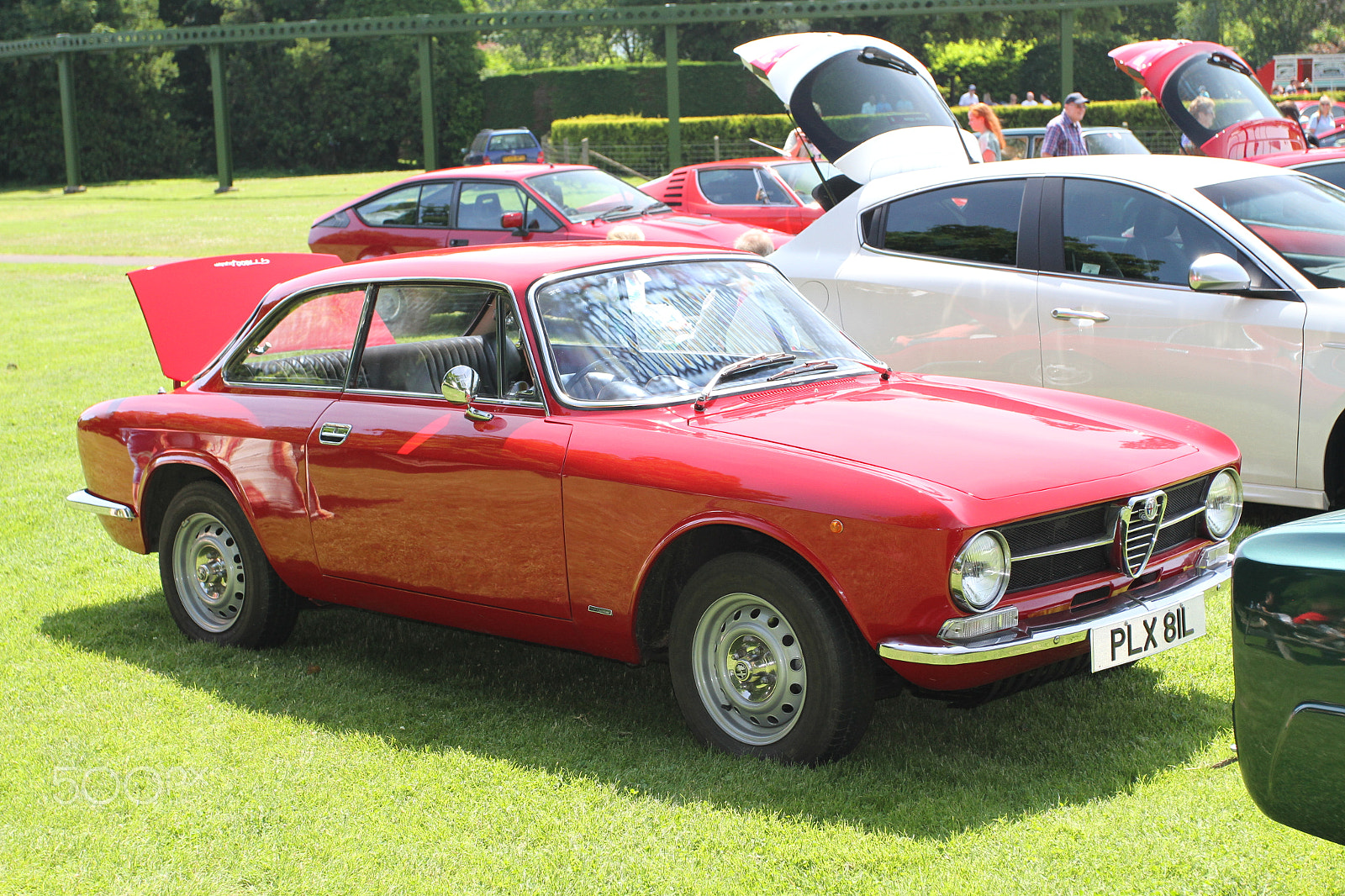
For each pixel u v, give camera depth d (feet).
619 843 11.18
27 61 184.85
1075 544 12.00
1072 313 20.53
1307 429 18.65
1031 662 11.59
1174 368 19.69
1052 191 21.35
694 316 14.83
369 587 15.25
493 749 13.43
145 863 11.29
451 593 14.44
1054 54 173.06
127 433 17.51
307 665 16.34
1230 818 11.02
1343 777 7.98
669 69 131.13
